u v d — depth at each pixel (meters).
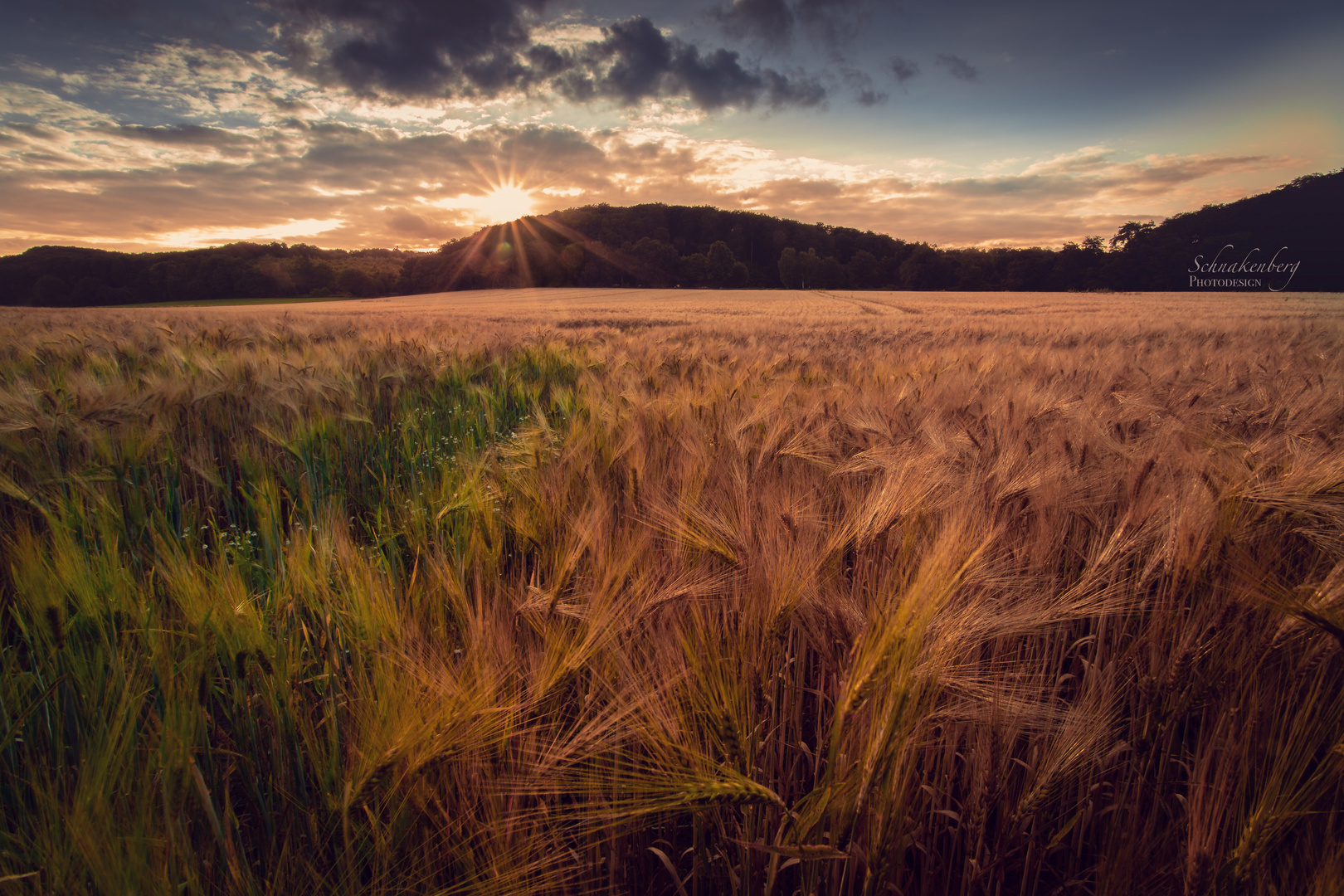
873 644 1.11
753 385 4.84
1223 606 1.43
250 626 1.32
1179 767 1.48
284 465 3.37
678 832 1.46
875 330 15.21
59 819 0.99
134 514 2.42
